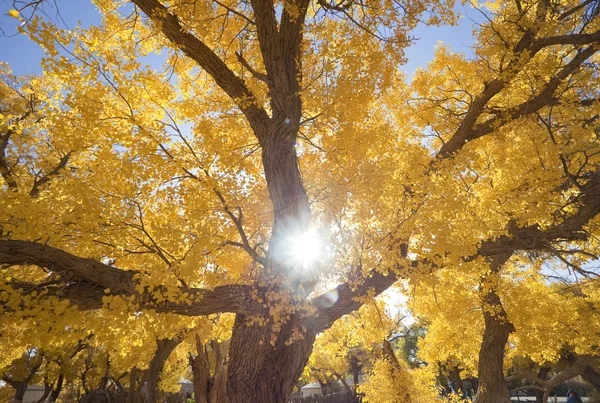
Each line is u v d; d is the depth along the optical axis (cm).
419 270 442
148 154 406
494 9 765
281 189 472
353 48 522
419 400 1101
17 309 298
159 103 481
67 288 348
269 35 507
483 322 916
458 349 988
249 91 515
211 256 477
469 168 548
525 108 606
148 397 1177
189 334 583
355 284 449
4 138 816
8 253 319
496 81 579
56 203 384
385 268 429
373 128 562
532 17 614
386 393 1127
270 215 552
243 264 563
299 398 2106
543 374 2231
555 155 467
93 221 363
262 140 507
